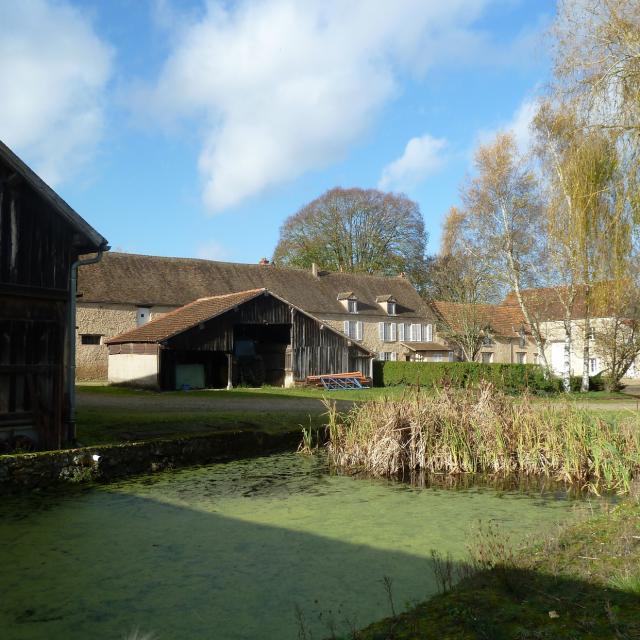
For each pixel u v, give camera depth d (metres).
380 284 44.59
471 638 3.18
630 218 12.97
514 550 5.50
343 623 4.44
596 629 3.20
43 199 9.82
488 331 43.47
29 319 9.65
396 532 6.86
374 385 31.70
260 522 7.31
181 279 34.16
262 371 28.30
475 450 11.12
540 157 18.48
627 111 13.10
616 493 9.19
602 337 26.34
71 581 5.41
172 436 11.16
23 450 9.23
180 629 4.44
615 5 13.56
